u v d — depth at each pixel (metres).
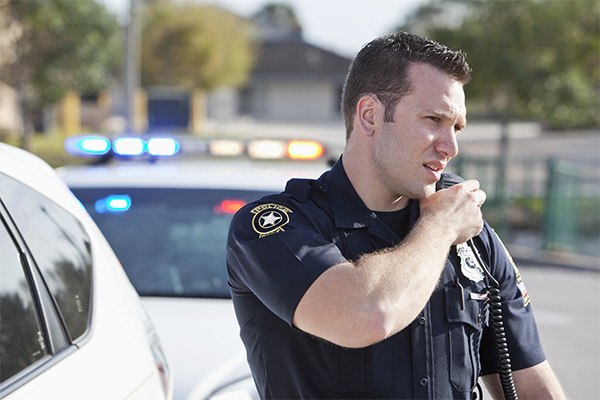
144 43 39.53
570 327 10.12
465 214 2.67
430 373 2.66
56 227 3.12
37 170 3.27
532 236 17.41
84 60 22.12
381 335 2.46
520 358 2.97
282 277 2.58
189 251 5.17
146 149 6.14
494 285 2.84
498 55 20.30
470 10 20.84
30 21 20.94
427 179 2.69
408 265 2.52
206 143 6.34
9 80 21.23
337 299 2.49
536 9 20.12
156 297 4.81
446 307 2.71
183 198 5.47
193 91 40.53
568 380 7.83
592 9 20.17
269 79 65.69
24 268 2.80
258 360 2.74
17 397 2.45
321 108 66.31
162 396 3.18
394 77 2.67
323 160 6.54
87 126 38.19
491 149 36.34
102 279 3.27
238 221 2.78
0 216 2.80
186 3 41.00
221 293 4.88
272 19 85.25
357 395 2.61
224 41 40.78
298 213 2.74
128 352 3.10
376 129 2.72
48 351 2.73
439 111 2.65
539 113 21.03
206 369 3.94
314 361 2.64
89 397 2.71
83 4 21.72
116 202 5.43
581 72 21.34
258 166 6.28
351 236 2.73
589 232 16.62
